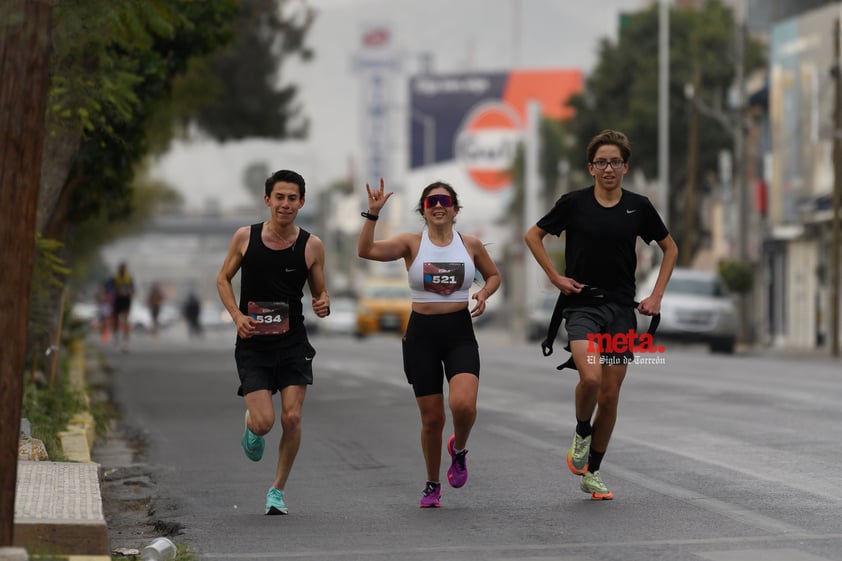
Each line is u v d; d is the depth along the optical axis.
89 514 25.20
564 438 45.03
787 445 41.19
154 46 54.16
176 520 31.00
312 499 33.56
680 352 116.88
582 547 26.30
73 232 72.81
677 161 185.25
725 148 181.75
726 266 142.12
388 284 177.62
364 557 25.83
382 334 174.75
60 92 40.84
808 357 116.38
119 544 28.41
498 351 114.25
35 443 34.91
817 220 147.38
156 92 52.53
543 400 59.28
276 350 31.00
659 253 169.88
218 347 139.88
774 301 166.50
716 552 25.41
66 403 49.81
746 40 185.75
